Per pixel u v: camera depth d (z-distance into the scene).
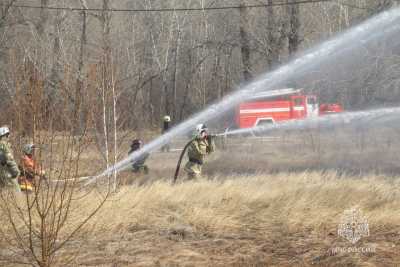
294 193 19.00
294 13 48.25
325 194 18.75
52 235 12.12
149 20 74.88
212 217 16.34
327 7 49.94
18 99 11.97
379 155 35.12
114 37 55.44
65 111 12.70
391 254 13.12
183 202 18.17
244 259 13.09
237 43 57.84
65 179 11.91
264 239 14.80
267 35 50.81
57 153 12.38
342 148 37.50
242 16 53.28
